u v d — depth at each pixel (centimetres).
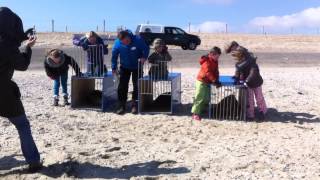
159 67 1145
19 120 683
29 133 694
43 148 827
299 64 2797
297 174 704
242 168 728
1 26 652
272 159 775
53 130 966
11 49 655
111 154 791
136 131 973
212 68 1091
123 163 751
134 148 837
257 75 1092
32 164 698
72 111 1173
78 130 975
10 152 804
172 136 932
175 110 1206
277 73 2122
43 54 3047
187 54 3331
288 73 2136
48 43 4400
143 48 1151
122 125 1032
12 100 668
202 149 833
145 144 866
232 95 1127
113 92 1275
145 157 782
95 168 725
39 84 1611
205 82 1087
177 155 795
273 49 4659
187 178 682
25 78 1761
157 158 777
